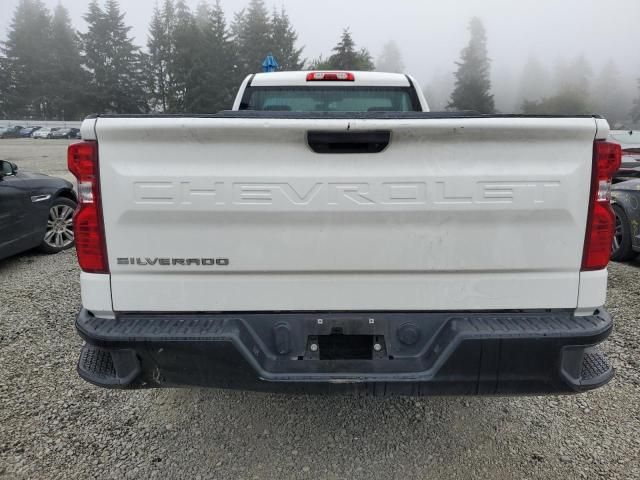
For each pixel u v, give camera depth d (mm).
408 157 2084
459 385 2156
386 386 2148
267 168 2084
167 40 80062
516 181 2084
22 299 4758
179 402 3145
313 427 2900
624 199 5723
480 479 2473
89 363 2307
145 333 2117
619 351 3680
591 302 2199
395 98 4367
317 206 2100
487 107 74625
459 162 2084
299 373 2176
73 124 63500
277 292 2199
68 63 81375
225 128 2021
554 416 2979
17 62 82812
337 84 4332
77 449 2688
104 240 2127
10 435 2781
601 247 2150
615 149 2098
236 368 2145
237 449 2705
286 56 76562
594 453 2646
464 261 2156
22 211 5738
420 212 2109
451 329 2162
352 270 2168
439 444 2744
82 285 2182
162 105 83125
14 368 3490
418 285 2193
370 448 2713
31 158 24672
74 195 6824
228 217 2109
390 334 2230
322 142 2076
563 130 2043
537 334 2088
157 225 2117
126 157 2070
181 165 2072
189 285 2186
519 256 2150
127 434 2822
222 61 72938
